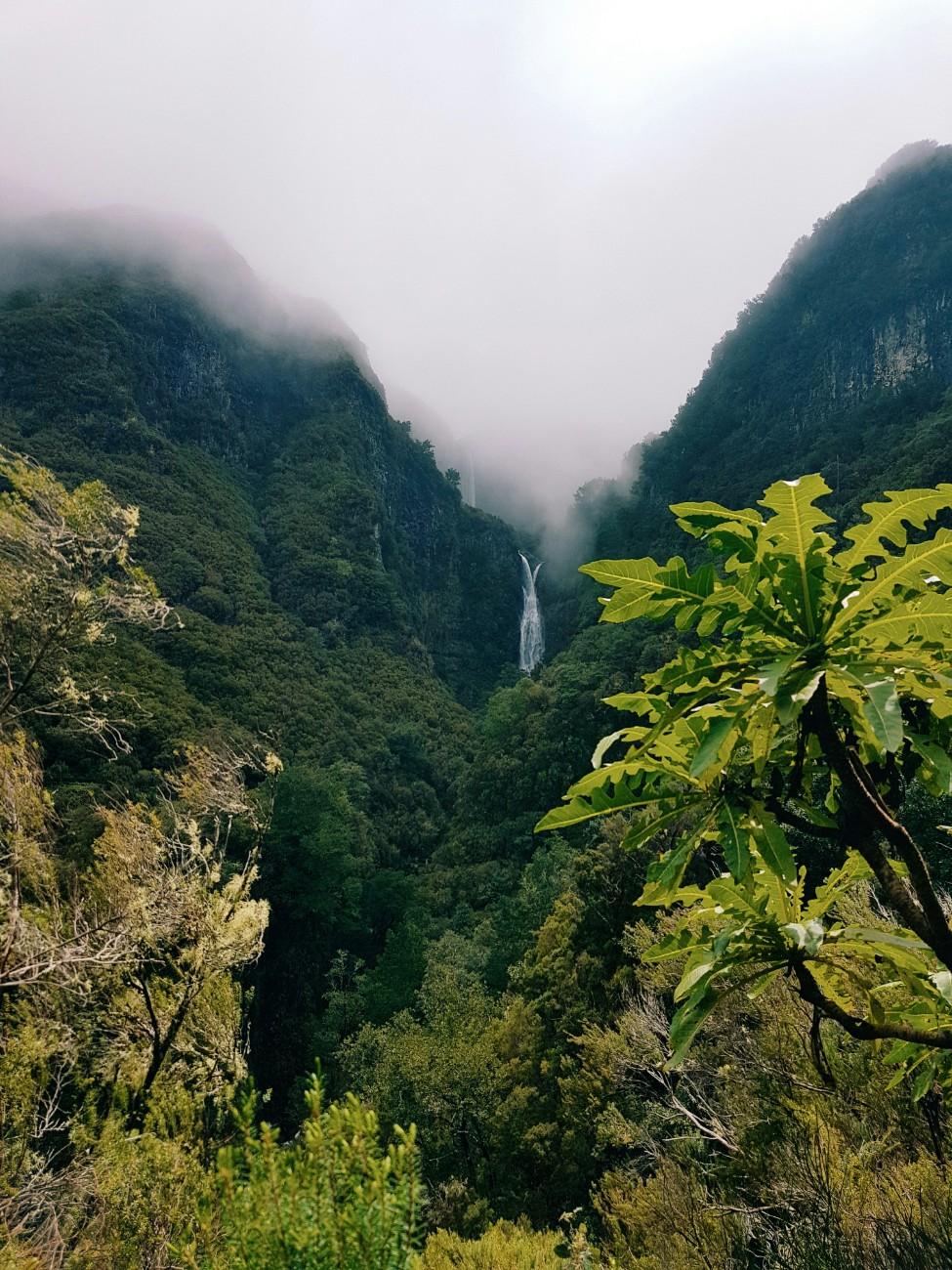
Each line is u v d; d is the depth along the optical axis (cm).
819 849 930
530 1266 704
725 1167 529
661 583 149
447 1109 1493
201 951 800
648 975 889
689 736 160
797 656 135
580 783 166
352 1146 152
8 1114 550
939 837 850
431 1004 2109
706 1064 656
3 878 610
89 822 1478
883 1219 330
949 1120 390
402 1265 142
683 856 163
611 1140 816
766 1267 387
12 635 709
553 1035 1512
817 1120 441
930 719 168
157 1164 511
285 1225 142
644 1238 556
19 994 599
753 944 170
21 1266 414
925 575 162
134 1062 727
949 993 151
